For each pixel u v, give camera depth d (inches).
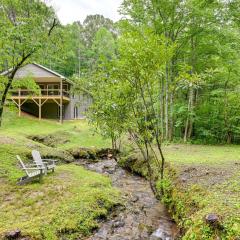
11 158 437.4
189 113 734.5
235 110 749.9
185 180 294.8
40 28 474.0
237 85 742.5
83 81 480.7
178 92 818.8
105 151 653.3
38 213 250.5
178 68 674.2
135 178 444.5
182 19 638.5
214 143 737.0
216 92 725.9
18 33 427.8
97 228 249.8
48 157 527.2
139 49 255.4
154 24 646.5
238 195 218.7
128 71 269.3
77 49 2080.5
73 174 384.5
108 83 318.7
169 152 512.1
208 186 257.9
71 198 286.7
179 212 250.7
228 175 295.4
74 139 767.7
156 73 274.8
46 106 1204.5
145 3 636.1
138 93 290.2
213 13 640.4
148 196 343.6
